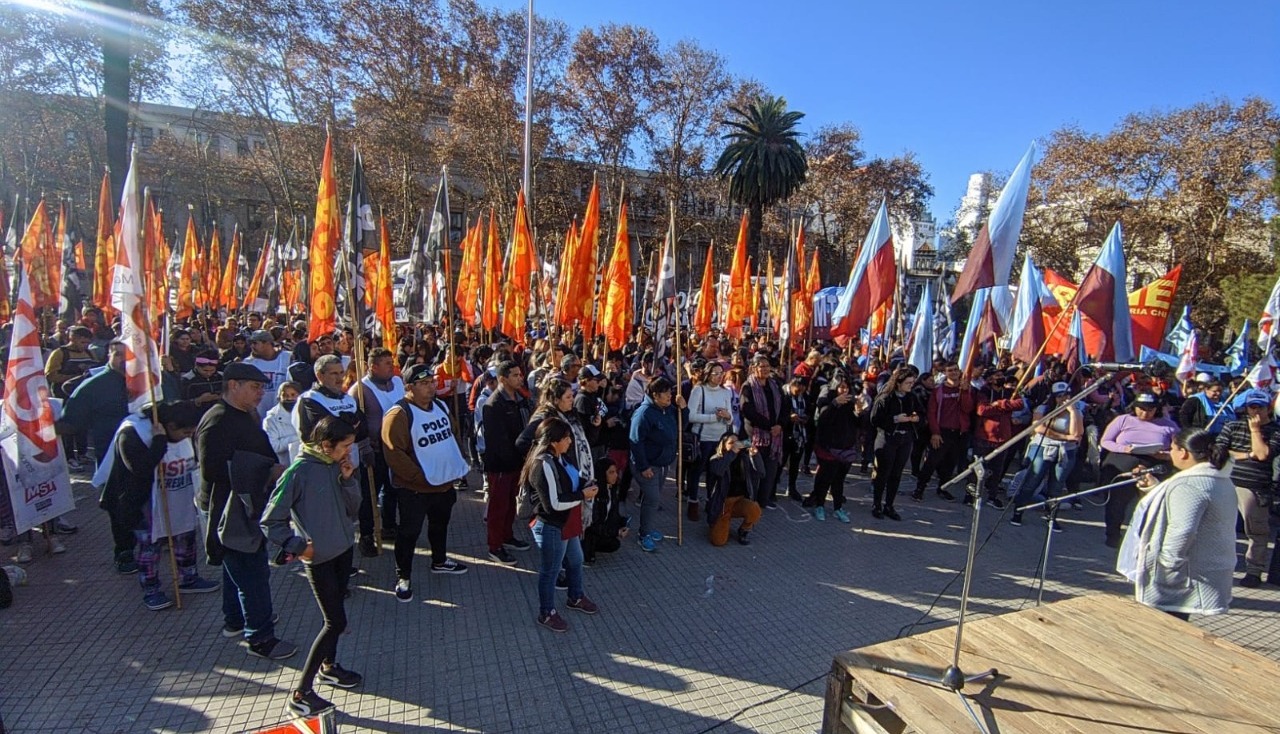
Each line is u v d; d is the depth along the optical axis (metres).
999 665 2.99
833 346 14.12
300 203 33.12
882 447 7.80
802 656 4.66
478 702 3.96
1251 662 3.08
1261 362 8.53
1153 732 2.54
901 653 3.08
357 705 3.88
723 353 11.54
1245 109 27.41
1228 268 27.72
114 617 4.80
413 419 5.22
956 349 15.23
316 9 29.38
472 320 11.87
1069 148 31.05
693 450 7.38
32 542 6.06
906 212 47.16
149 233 5.04
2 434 5.28
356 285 6.36
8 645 4.39
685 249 45.31
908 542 7.16
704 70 39.28
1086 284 8.27
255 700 3.91
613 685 4.20
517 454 5.99
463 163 36.53
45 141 31.56
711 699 4.09
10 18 25.84
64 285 15.34
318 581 3.79
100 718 3.70
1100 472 7.31
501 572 5.86
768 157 35.41
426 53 32.00
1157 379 10.66
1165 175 29.30
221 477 4.35
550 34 35.06
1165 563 4.26
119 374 6.43
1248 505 6.40
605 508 6.12
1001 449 2.74
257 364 8.88
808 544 6.95
